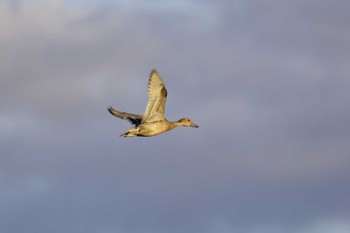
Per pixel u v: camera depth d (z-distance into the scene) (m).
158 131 58.72
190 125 60.06
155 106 58.41
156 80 58.16
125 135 58.47
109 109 60.50
